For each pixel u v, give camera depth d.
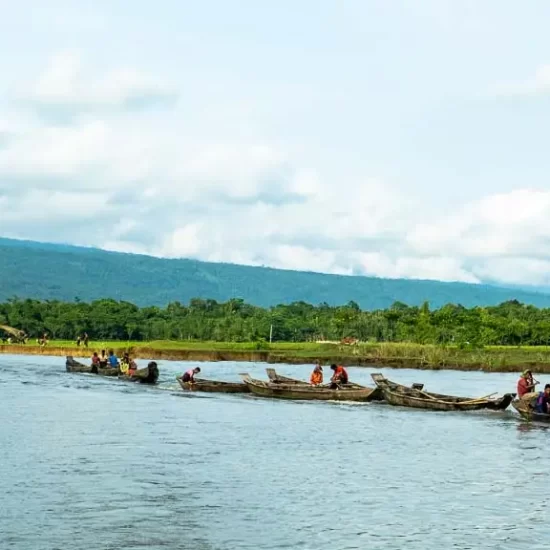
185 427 53.75
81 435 49.53
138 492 34.41
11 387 85.94
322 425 55.88
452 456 43.97
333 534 29.12
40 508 31.73
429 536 29.05
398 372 119.75
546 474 39.16
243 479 37.22
